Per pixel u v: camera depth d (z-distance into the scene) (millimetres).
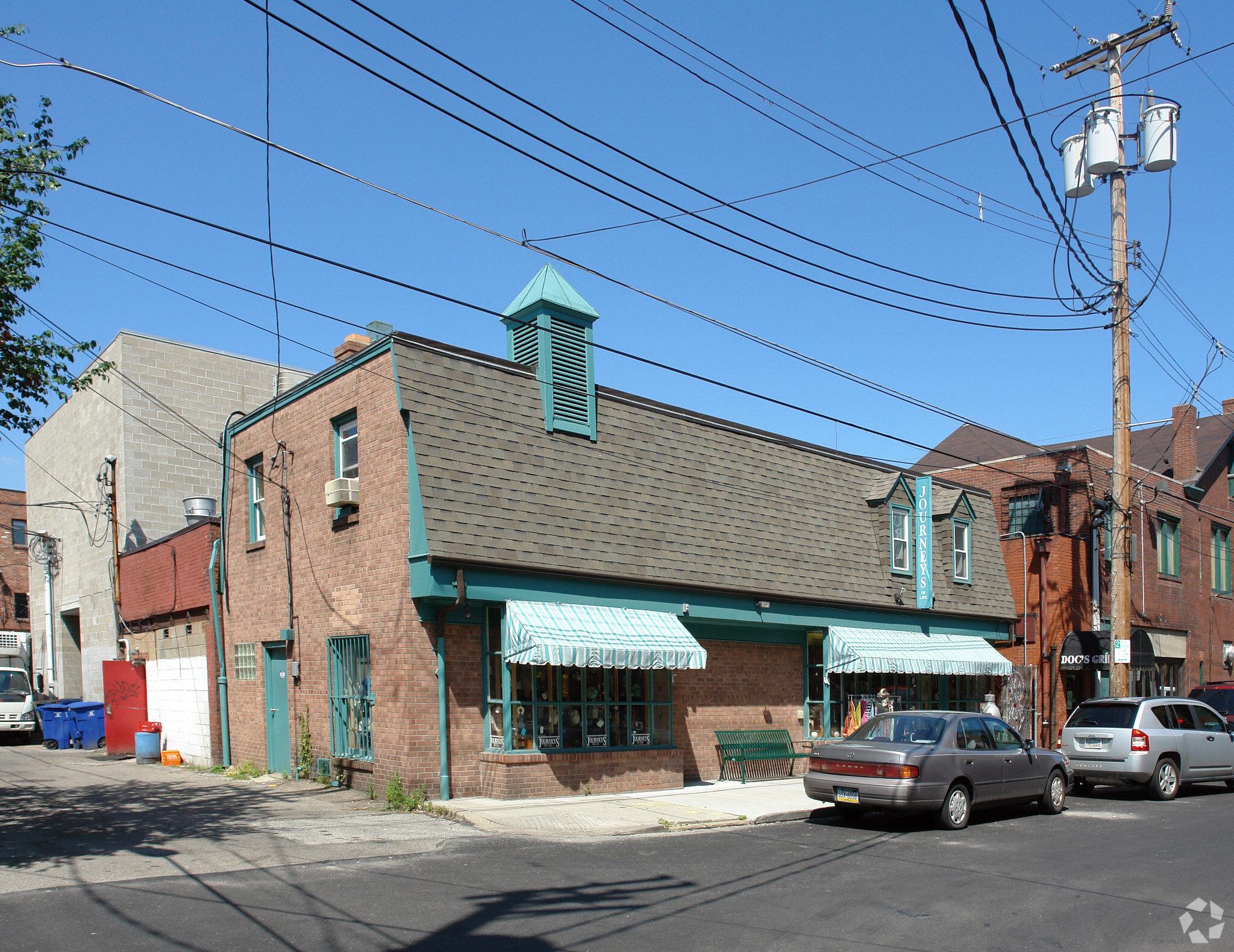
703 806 13812
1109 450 34375
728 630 18172
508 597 14211
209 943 6773
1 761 20625
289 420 17141
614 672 15805
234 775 17141
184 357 26750
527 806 13383
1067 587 25094
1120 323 19047
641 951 6809
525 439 15266
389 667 13938
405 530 13844
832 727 19812
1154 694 29000
